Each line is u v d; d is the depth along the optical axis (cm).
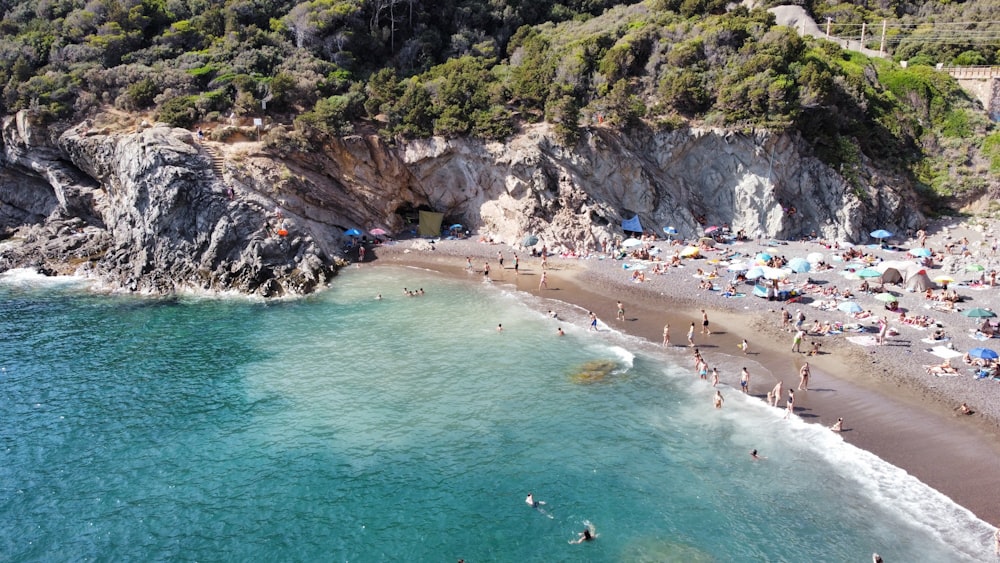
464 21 9200
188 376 4053
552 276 5862
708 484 2925
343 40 8081
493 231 7025
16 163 6806
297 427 3450
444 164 7106
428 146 6994
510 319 4925
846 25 9350
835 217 7012
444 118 6925
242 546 2606
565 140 6794
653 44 7650
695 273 5728
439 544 2605
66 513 2803
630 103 7069
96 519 2764
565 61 7456
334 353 4372
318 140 6669
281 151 6475
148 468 3111
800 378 3809
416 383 3919
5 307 5256
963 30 8969
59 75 6781
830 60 7919
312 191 6525
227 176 6016
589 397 3712
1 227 7044
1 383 3944
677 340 4434
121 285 5697
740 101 6975
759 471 3000
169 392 3847
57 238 6538
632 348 4350
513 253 6488
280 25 8181
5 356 4328
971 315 4094
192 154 5947
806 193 7112
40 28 7631
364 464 3123
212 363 4238
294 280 5662
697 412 3522
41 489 2959
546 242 6506
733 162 7038
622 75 7425
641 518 2725
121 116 6631
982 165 7675
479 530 2677
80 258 6288
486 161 6975
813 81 6850
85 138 6316
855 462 3019
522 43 8694
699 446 3209
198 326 4875
